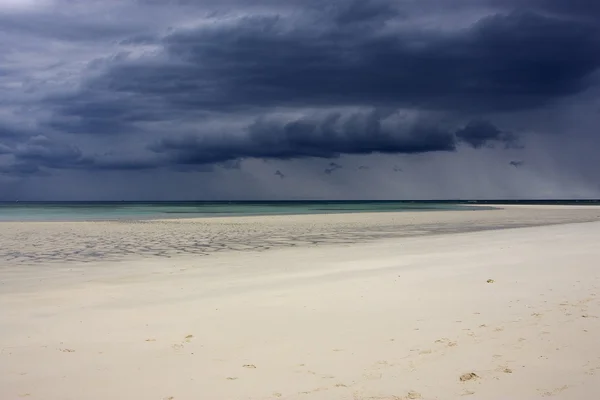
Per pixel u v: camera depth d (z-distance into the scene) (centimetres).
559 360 669
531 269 1432
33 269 1619
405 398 563
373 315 933
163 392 596
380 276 1372
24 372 668
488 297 1065
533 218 4984
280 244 2417
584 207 9656
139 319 941
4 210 8312
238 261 1780
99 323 916
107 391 602
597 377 610
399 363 673
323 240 2609
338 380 621
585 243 2142
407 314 934
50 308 1045
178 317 952
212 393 590
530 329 811
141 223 4194
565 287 1152
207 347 764
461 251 1938
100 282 1362
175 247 2295
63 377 648
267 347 758
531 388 582
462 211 7294
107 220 4747
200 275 1467
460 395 568
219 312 985
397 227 3650
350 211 7656
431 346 739
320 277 1384
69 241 2581
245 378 635
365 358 696
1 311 1020
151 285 1309
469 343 748
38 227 3641
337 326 862
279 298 1105
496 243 2233
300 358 705
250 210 8531
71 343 795
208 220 4709
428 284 1233
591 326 820
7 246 2334
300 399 568
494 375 623
